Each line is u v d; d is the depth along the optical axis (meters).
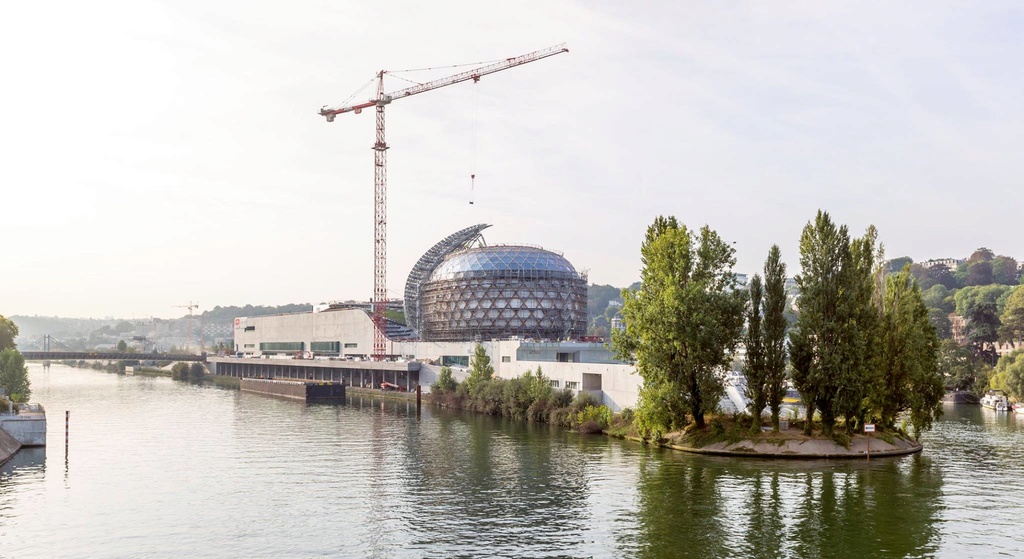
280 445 107.62
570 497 71.56
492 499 71.31
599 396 131.88
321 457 96.25
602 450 99.31
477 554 55.00
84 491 76.25
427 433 120.81
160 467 89.56
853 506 67.06
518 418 140.25
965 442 107.38
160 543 58.25
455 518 64.69
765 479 78.50
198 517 65.69
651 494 72.38
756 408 95.25
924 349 99.50
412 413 157.00
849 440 92.44
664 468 85.12
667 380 97.56
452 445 106.06
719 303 97.44
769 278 96.12
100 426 132.38
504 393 146.88
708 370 98.25
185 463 92.31
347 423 137.00
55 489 77.25
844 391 91.81
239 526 62.75
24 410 115.12
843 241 94.00
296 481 80.62
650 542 57.22
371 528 61.88
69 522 64.38
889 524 61.38
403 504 69.75
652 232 106.06
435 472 84.94
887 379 98.50
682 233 101.81
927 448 100.44
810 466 85.62
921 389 98.44
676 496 71.38
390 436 117.19
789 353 95.50
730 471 82.94
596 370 133.88
